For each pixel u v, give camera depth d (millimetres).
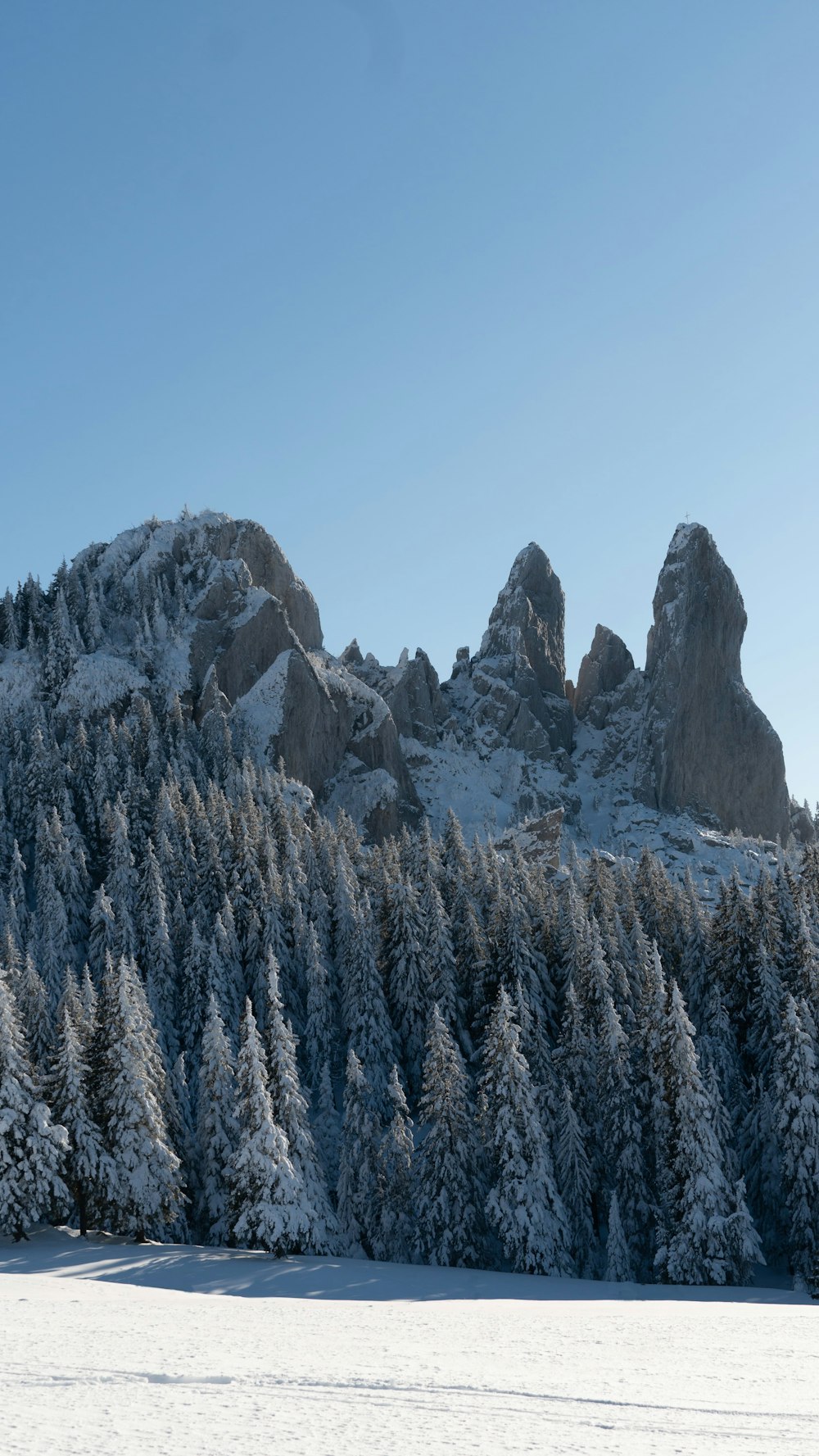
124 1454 13492
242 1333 28328
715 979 75938
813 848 91125
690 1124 55750
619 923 82562
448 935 81250
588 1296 48062
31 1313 31703
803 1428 16266
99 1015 62500
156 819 102438
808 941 66750
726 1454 14414
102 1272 48656
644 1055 64500
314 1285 47594
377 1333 29219
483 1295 46844
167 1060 76625
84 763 117625
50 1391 17781
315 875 96500
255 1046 55938
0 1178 53812
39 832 103062
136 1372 19656
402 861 105625
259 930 87812
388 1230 59375
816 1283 52000
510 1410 17047
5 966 81938
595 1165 63000
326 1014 79625
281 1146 54719
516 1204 56406
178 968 84750
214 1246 57406
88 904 99062
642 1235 60438
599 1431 15648
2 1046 56344
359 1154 62250
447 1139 59625
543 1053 67562
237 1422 15547
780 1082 59312
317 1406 16953
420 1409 16922
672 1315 35688
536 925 84562
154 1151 56781
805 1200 57438
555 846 128625
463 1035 77562
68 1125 56750
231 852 95812
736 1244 53938
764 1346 26516
